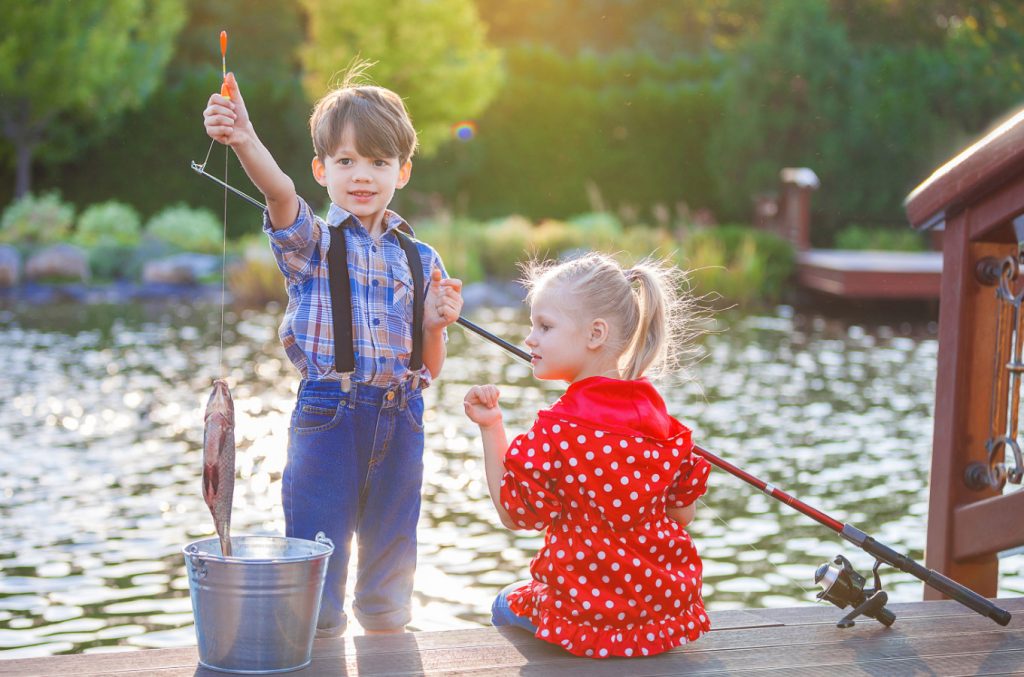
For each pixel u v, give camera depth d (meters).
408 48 21.92
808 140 21.88
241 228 23.05
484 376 10.06
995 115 21.98
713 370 10.58
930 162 21.70
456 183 25.28
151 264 17.44
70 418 7.83
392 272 2.81
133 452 6.88
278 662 2.40
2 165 23.06
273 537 2.58
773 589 4.63
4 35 20.72
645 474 2.52
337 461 2.72
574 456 2.51
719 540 5.34
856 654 2.64
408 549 2.87
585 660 2.54
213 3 29.97
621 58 26.77
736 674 2.50
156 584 4.56
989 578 3.31
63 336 12.22
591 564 2.54
